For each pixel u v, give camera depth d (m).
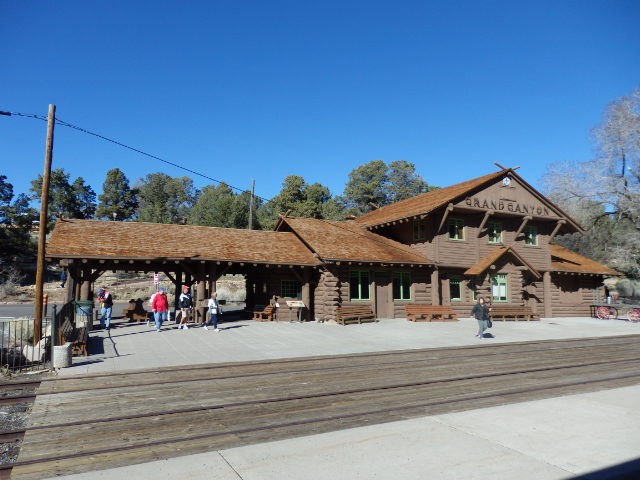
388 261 24.83
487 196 27.94
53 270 55.00
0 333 17.48
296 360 13.48
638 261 41.66
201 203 65.94
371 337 18.94
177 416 8.03
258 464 5.87
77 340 14.00
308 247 25.64
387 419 7.92
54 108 16.39
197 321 22.02
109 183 86.00
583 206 45.91
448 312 25.30
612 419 7.88
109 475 5.57
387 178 76.44
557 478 5.45
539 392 9.97
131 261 20.52
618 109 41.69
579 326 25.38
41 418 7.88
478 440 6.77
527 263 27.84
